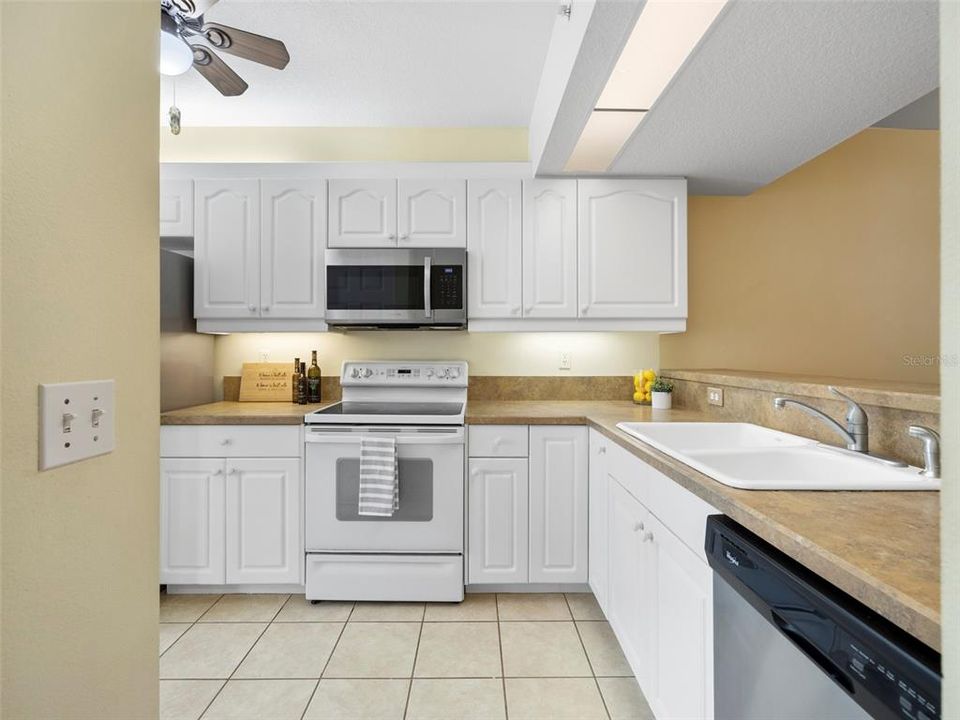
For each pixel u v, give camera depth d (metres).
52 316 0.57
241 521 2.44
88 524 0.63
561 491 2.43
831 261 3.09
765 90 1.79
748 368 3.08
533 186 2.70
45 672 0.56
